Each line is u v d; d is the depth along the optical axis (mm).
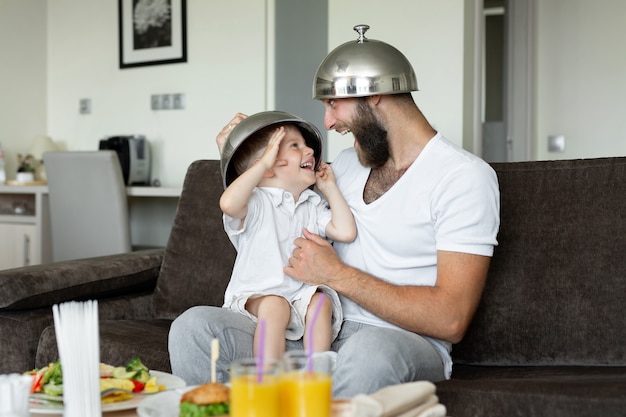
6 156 5195
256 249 1955
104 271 2494
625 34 4980
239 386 1146
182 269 2518
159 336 2176
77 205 4172
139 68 5062
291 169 1984
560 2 5141
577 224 1979
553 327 1961
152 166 5023
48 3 5453
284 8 4555
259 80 4559
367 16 4188
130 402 1419
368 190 1998
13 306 2264
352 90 1818
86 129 5328
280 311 1861
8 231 4688
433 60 4000
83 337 1271
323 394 1162
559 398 1499
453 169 1829
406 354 1620
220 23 4695
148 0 4980
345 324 1955
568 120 5152
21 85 5281
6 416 1274
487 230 1787
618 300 1904
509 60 5164
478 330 2041
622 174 1963
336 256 1883
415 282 1891
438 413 1371
